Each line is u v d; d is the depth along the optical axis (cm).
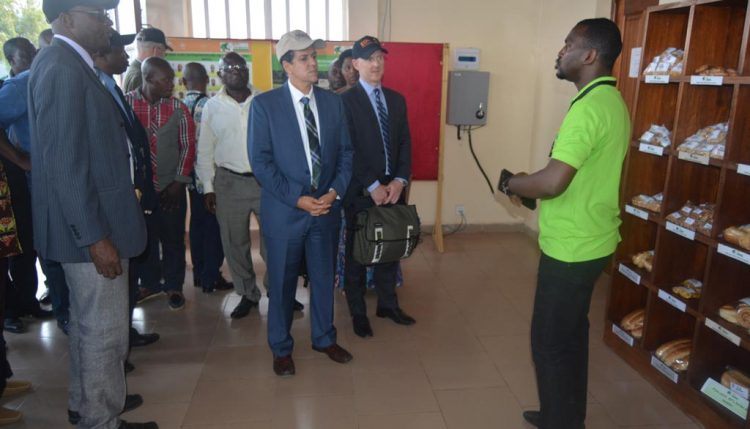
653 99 241
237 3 410
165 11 396
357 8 407
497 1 427
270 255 230
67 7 156
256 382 234
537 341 178
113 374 180
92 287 167
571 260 164
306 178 221
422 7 420
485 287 346
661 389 227
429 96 417
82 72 156
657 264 230
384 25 419
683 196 224
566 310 170
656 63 230
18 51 269
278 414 211
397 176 275
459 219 468
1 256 198
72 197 151
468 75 421
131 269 213
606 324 267
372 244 247
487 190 465
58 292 261
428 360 254
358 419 208
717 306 205
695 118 216
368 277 341
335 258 244
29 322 290
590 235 163
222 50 388
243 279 298
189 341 272
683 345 229
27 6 358
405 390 229
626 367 247
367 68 258
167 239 301
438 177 415
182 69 386
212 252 330
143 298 309
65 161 149
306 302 322
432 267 383
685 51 210
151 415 210
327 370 245
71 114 149
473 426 204
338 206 237
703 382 213
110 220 167
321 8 418
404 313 297
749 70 183
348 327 289
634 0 257
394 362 252
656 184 252
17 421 204
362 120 261
